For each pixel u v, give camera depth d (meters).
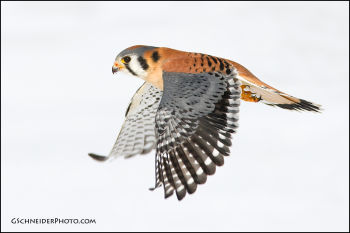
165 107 11.18
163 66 11.62
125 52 11.84
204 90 11.10
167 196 10.76
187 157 10.88
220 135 10.83
